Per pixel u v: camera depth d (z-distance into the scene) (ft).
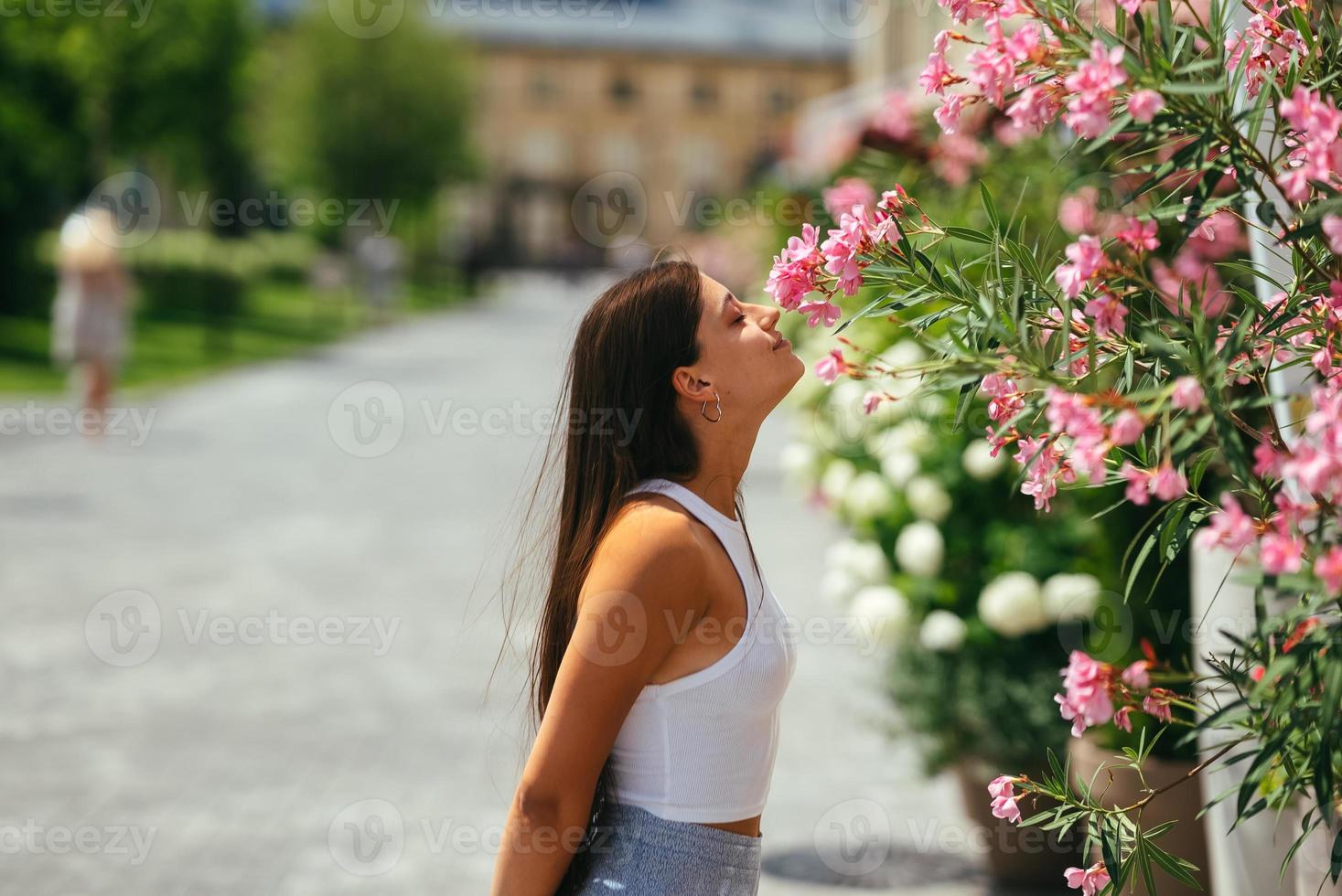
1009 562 14.58
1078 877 6.40
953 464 15.06
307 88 133.49
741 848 6.48
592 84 237.86
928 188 17.58
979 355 5.52
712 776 6.40
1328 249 5.83
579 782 6.25
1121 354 5.98
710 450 6.77
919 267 6.07
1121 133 5.38
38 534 34.60
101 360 51.55
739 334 6.72
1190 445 5.06
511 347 95.30
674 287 6.79
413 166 135.64
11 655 24.43
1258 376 6.11
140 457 48.37
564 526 6.91
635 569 6.24
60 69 75.05
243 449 51.24
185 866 15.72
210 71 87.92
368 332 107.34
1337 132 4.81
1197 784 12.18
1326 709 4.66
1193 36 5.56
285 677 23.47
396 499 41.45
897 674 15.44
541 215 214.90
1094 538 14.33
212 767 19.10
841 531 36.88
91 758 19.39
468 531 36.35
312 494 42.09
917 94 18.17
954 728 14.99
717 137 238.48
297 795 18.10
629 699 6.28
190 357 79.36
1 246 80.48
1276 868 9.48
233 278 101.65
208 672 23.71
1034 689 14.42
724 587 6.41
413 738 20.42
